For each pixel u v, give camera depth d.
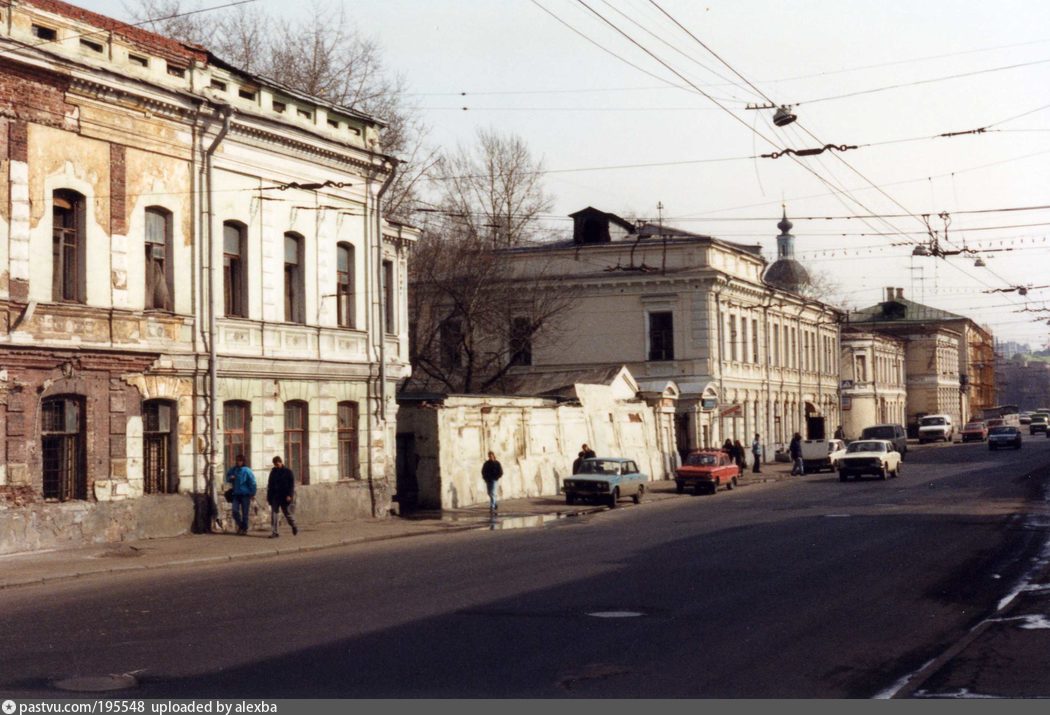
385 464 35.09
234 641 13.08
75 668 11.58
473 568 20.47
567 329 62.16
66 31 24.70
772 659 12.10
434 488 37.47
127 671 11.43
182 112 27.58
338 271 33.91
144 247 26.78
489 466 32.25
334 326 33.22
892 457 52.19
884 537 25.20
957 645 12.74
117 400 25.61
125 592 17.98
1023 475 49.16
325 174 32.81
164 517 26.70
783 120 24.05
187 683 10.88
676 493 46.22
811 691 10.60
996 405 171.62
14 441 23.00
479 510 37.31
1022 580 18.44
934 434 99.25
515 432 43.09
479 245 55.12
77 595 17.81
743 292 66.12
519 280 60.84
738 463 56.66
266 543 26.05
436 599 16.45
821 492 43.09
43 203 24.00
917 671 11.55
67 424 24.61
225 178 29.08
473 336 56.28
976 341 146.50
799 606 15.73
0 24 23.06
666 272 60.69
